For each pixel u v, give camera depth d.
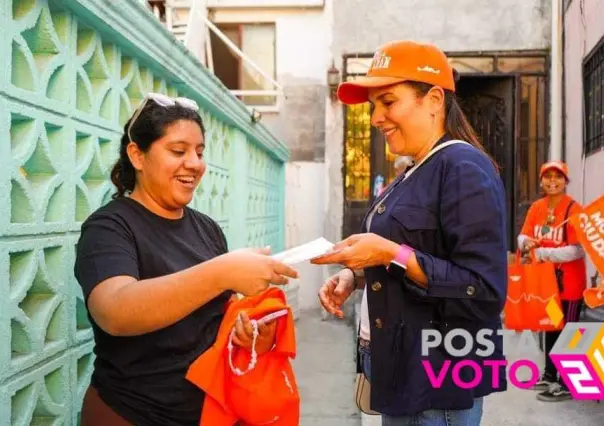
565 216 4.48
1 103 1.64
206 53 9.26
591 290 3.87
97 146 2.34
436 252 1.87
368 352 2.15
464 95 9.09
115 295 1.44
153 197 1.73
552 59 8.39
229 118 4.71
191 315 1.69
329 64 8.98
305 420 4.25
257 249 1.54
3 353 1.67
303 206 9.12
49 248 2.00
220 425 1.66
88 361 2.31
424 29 8.79
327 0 8.96
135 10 2.45
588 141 6.92
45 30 1.92
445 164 1.87
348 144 8.90
